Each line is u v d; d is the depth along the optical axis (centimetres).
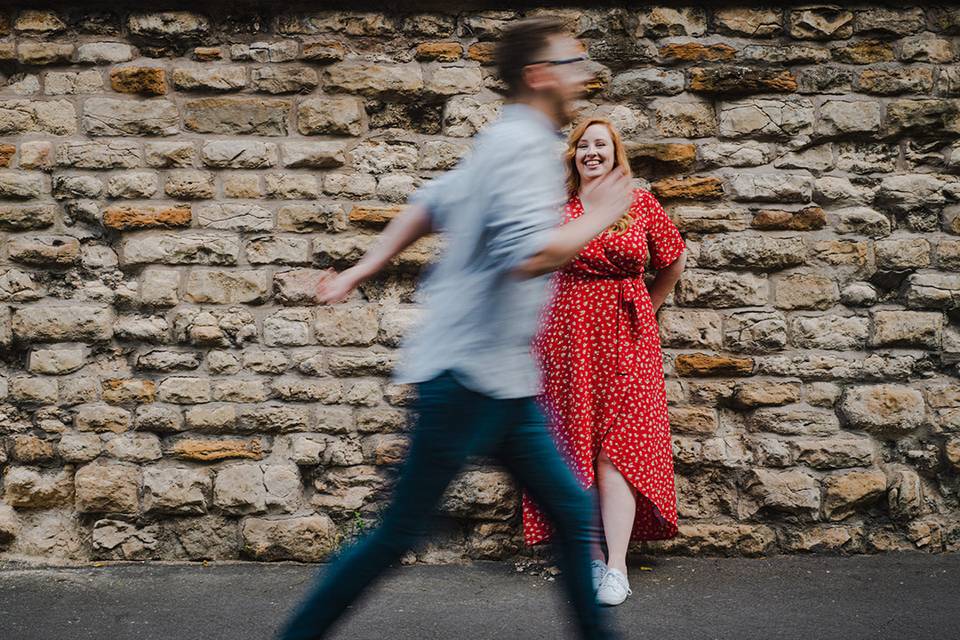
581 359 394
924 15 443
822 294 440
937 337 440
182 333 431
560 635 333
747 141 442
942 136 443
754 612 358
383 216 436
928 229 443
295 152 436
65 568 418
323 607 232
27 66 434
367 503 432
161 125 435
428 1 439
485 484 432
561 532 240
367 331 436
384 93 439
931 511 440
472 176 233
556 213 227
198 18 436
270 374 433
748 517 438
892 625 344
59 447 428
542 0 442
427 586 392
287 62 439
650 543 438
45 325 429
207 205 434
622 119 442
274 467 430
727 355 439
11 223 430
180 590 386
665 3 441
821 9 441
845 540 435
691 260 439
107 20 435
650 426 396
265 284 434
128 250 432
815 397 438
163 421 428
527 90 240
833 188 441
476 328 229
